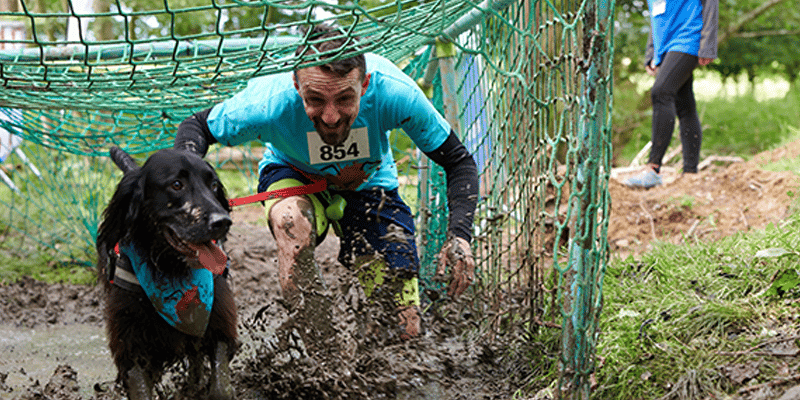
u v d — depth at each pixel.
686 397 2.43
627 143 11.02
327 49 2.64
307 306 3.01
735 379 2.46
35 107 3.08
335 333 3.00
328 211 3.31
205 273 2.70
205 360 3.11
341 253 3.53
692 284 3.27
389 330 3.21
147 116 4.33
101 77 2.63
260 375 3.07
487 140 3.75
